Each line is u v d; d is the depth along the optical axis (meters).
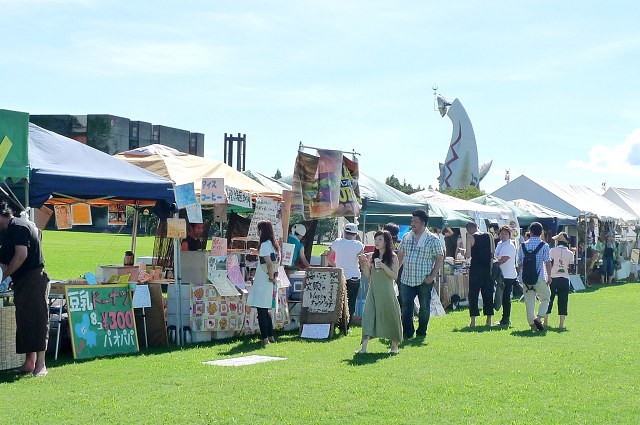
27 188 9.57
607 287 28.48
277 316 13.60
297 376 9.01
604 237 31.69
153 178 11.37
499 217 23.92
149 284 11.65
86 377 8.93
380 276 10.97
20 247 8.67
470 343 12.24
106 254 42.19
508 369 9.74
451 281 19.03
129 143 107.62
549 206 35.03
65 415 6.98
